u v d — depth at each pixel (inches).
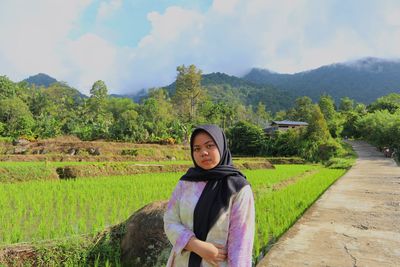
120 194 497.4
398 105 3408.0
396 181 638.5
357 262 198.1
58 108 3344.0
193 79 3577.8
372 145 2573.8
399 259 203.6
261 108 4960.6
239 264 78.1
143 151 1593.3
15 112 2078.0
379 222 300.0
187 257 85.0
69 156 1213.1
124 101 3961.6
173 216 90.9
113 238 253.8
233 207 83.1
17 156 1119.0
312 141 2063.2
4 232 287.0
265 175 885.8
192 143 90.7
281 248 224.4
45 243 233.1
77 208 397.7
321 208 367.2
